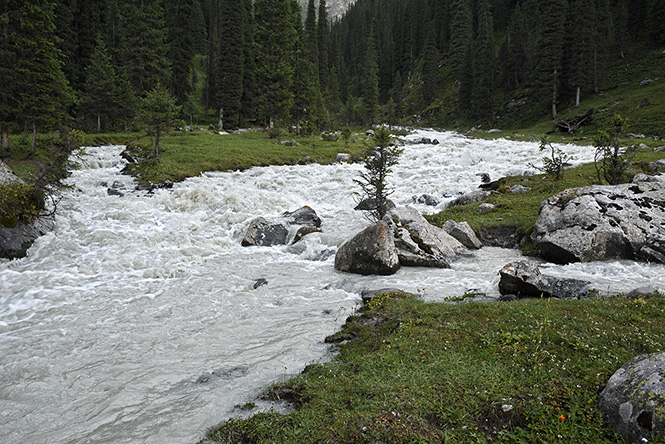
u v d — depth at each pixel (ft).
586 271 41.04
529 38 293.02
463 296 34.27
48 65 82.12
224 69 189.57
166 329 30.25
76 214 62.03
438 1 420.36
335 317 31.81
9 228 48.14
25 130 92.12
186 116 195.42
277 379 21.99
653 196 50.03
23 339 28.43
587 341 21.26
